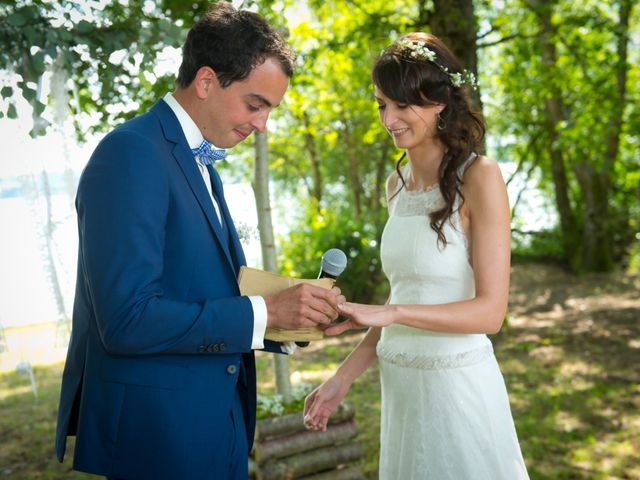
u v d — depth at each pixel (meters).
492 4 8.44
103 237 1.53
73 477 4.10
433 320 1.90
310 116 12.34
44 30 2.29
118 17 2.53
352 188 14.77
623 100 9.66
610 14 10.69
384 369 2.23
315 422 2.29
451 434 2.05
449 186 2.03
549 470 3.81
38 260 2.40
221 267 1.75
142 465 1.65
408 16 7.03
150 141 1.63
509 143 13.95
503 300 1.96
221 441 1.74
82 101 2.62
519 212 14.85
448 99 2.06
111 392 1.66
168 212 1.66
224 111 1.70
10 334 6.70
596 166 11.23
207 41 1.67
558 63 9.78
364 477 3.49
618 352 6.61
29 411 5.49
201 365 1.71
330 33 7.39
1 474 4.16
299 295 1.66
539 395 5.29
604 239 12.21
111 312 1.50
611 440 4.25
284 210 17.28
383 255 2.27
